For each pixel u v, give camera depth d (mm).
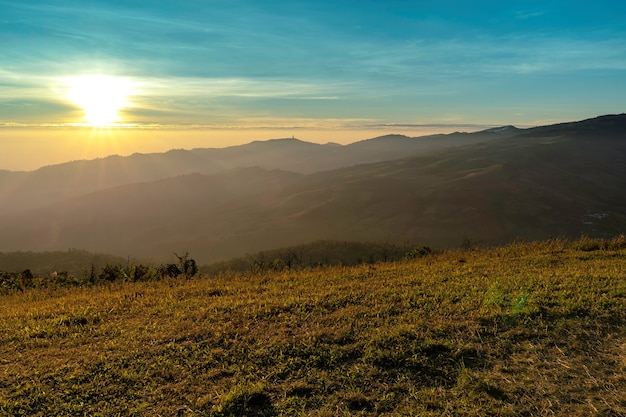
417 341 5277
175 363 4977
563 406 3990
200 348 5367
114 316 6895
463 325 5738
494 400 4105
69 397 4312
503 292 7074
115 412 4066
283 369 4777
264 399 4227
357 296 7312
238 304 7090
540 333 5461
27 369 4941
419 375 4605
